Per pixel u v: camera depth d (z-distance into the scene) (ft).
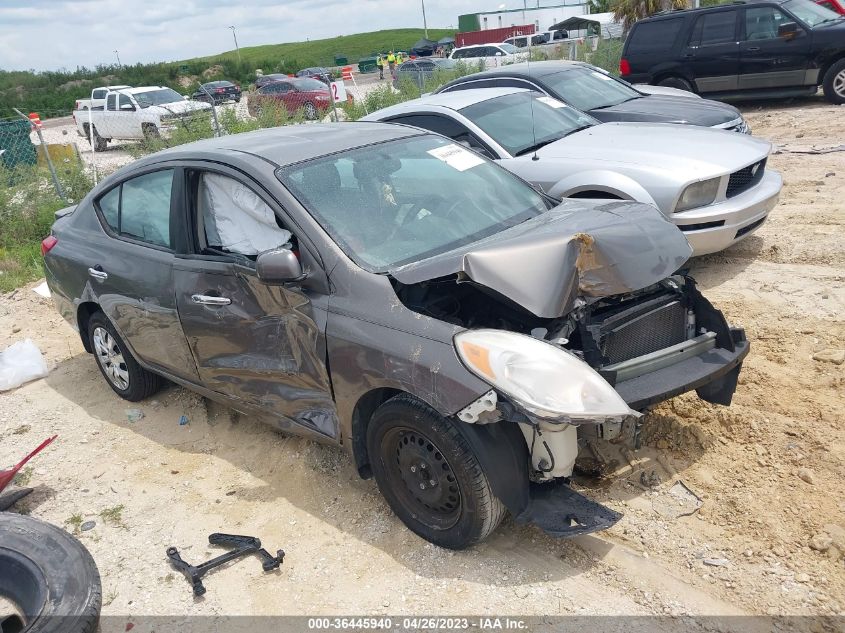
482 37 152.56
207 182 14.33
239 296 13.37
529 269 10.84
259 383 13.66
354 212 12.89
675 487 12.35
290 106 68.59
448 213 13.61
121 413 17.83
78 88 158.51
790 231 24.03
